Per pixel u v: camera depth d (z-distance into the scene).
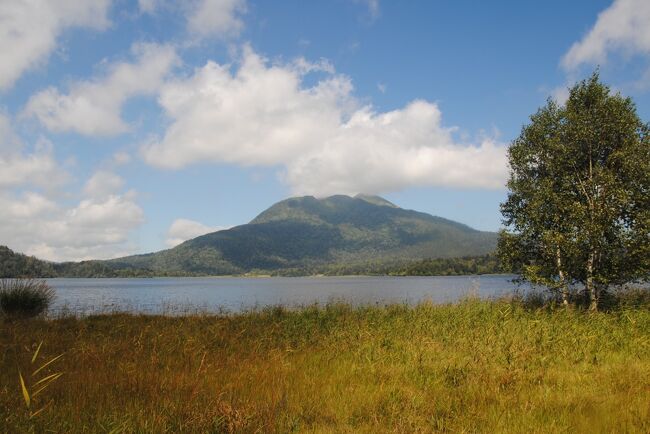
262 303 44.50
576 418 6.17
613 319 14.70
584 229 17.22
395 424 5.88
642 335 12.27
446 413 6.35
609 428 5.85
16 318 16.92
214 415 5.80
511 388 7.64
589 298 18.38
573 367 9.42
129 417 5.62
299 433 5.61
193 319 17.05
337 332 13.16
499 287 63.34
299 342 12.03
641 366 9.23
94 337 12.31
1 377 7.46
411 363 9.43
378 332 12.82
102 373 7.86
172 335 12.15
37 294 18.84
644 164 17.08
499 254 20.31
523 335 12.05
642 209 17.33
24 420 5.32
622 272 17.50
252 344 11.36
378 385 7.80
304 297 55.97
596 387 7.77
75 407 6.05
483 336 12.03
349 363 9.51
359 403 6.75
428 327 13.84
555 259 18.66
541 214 18.48
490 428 5.88
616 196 17.03
